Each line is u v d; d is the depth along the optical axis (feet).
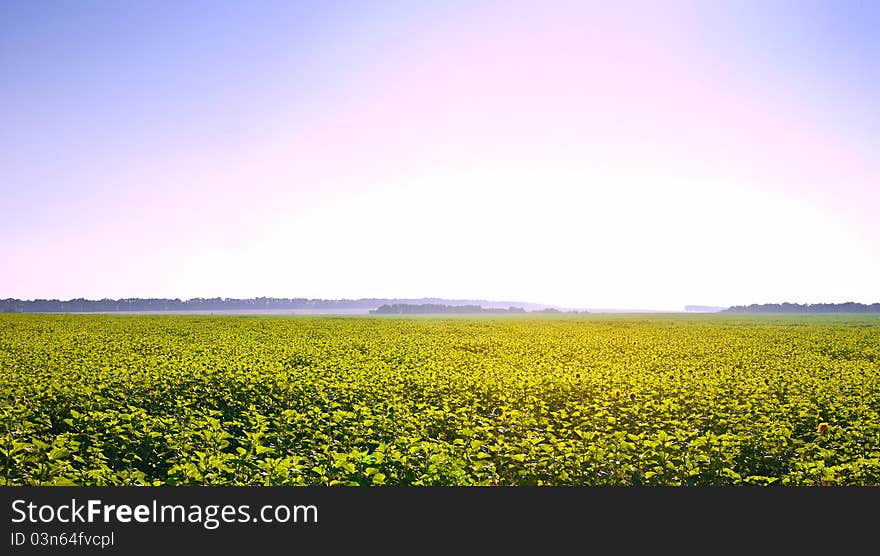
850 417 55.47
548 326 230.07
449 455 38.52
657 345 134.72
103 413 47.80
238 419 55.42
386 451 37.86
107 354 93.91
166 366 75.20
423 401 60.18
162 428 44.50
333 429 46.52
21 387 58.90
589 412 57.00
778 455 42.42
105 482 32.53
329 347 115.34
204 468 33.68
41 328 155.84
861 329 204.54
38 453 35.70
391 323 225.35
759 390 64.08
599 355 110.63
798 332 185.98
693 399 58.80
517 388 64.03
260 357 91.40
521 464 37.93
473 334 169.17
